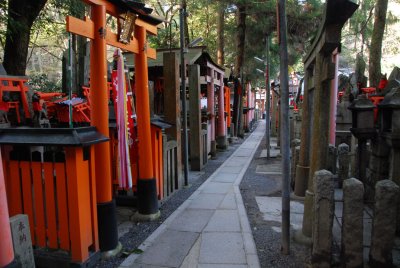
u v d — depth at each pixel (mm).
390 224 3094
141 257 3795
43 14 10336
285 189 3777
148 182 4984
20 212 3600
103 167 3736
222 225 4758
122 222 4953
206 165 9875
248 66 24672
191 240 4242
